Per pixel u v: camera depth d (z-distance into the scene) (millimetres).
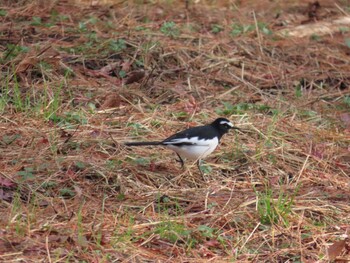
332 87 15766
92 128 12891
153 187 11555
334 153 13234
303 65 16422
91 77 14789
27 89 13961
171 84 14961
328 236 10625
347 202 11656
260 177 12164
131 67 15289
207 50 16219
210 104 14438
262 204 11266
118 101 13906
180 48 16031
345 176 12555
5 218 10125
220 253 10094
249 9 18797
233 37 16953
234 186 11875
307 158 12758
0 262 9156
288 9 19047
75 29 16172
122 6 17625
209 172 12156
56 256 9398
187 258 9820
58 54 15156
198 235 10281
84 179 11477
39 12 16812
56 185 11188
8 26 16078
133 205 10992
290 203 11016
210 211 10969
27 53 14992
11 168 11477
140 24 16891
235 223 10727
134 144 11703
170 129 13273
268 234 10562
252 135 13430
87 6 17328
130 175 11727
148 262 9648
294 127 13867
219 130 12117
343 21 18484
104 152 12211
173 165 12203
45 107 13305
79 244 9648
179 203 11227
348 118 14438
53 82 14227
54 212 10477
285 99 14992
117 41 15820
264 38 17234
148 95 14461
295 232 10680
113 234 10094
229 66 15836
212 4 18641
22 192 10953
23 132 12508
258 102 14734
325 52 17000
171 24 16719
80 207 10539
